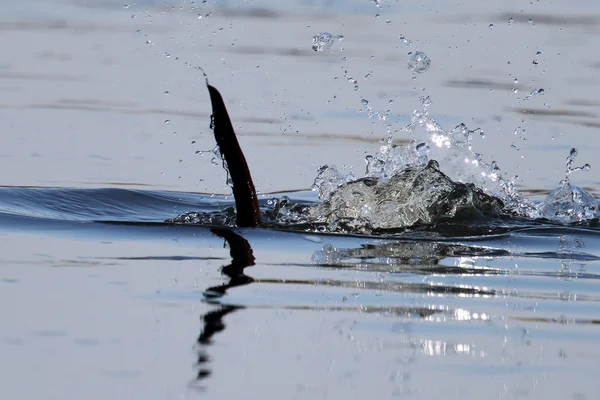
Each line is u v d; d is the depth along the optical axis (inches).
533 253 623.5
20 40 1427.2
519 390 375.2
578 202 757.3
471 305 491.2
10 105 1082.7
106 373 373.7
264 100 1130.7
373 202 716.0
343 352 411.8
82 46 1401.3
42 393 351.3
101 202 757.3
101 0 1785.2
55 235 632.4
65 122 1028.5
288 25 1545.3
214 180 867.4
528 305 494.3
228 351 405.4
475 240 659.4
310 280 528.4
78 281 506.9
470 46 1416.1
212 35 1457.9
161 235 642.8
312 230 672.4
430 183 727.1
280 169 908.6
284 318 454.3
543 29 1530.5
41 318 438.0
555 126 1067.9
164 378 370.9
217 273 536.4
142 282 510.3
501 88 1208.2
